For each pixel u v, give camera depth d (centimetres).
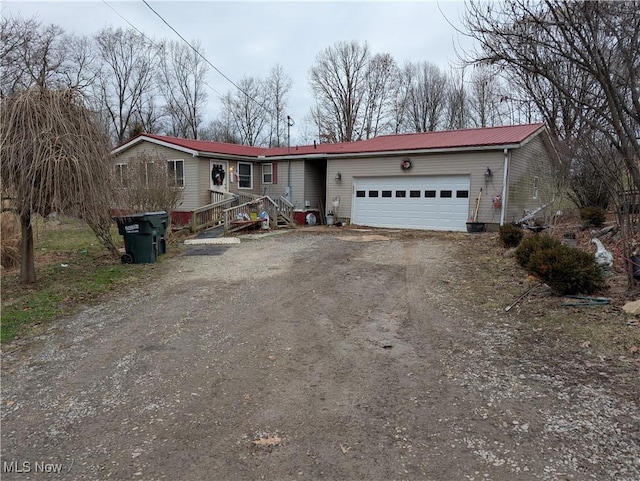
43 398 340
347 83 3953
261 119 4066
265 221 1513
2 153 634
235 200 1625
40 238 1202
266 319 530
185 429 289
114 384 362
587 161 693
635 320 441
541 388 336
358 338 461
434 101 3609
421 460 250
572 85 499
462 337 456
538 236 822
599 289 541
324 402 323
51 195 667
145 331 494
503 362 388
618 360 373
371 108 3934
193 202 1703
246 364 396
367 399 327
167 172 1384
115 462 255
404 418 298
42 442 279
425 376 365
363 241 1191
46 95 677
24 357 425
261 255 990
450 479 232
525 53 476
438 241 1155
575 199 1203
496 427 283
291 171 1823
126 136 3600
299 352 423
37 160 639
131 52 3556
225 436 280
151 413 312
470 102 2764
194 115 3847
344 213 1688
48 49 2361
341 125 4019
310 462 250
